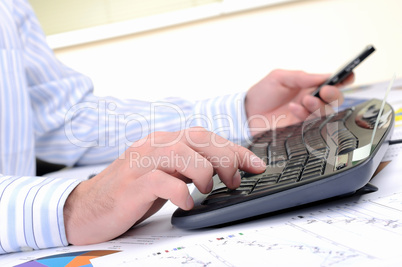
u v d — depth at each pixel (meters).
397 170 0.41
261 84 0.78
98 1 3.42
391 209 0.30
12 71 0.75
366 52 0.67
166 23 3.21
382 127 0.43
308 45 3.23
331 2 3.14
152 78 3.34
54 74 0.83
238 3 3.14
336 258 0.23
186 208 0.34
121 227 0.35
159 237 0.34
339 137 0.42
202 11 3.18
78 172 0.70
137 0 3.42
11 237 0.36
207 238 0.31
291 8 3.18
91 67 3.32
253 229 0.31
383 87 1.07
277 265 0.23
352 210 0.32
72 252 0.33
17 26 0.85
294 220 0.32
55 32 3.47
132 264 0.27
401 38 3.15
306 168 0.35
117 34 3.22
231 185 0.37
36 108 0.79
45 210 0.36
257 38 3.25
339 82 0.69
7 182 0.40
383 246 0.23
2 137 0.72
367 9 3.13
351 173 0.31
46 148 0.78
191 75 3.34
